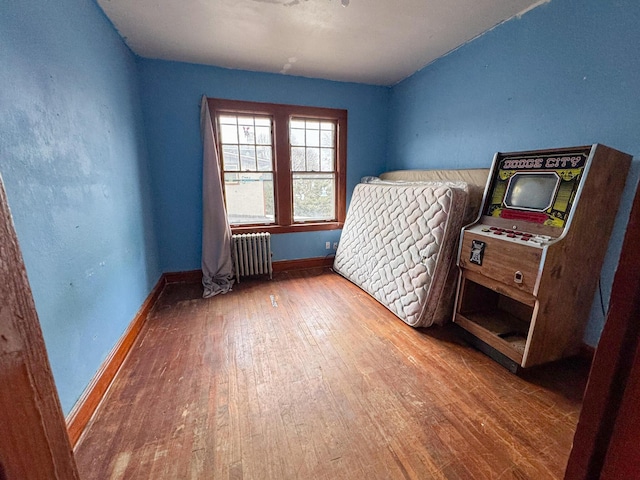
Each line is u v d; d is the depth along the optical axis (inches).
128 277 93.9
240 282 143.3
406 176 139.8
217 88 133.2
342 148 160.1
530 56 88.9
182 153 134.3
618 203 69.7
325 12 89.8
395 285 108.9
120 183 92.8
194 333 95.3
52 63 58.5
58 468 18.5
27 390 16.1
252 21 94.7
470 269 85.7
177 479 48.8
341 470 50.3
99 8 84.7
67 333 57.5
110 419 60.9
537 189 73.6
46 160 54.8
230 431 58.1
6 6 46.4
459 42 110.8
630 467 13.8
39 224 51.5
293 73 141.0
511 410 62.9
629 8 66.6
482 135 108.3
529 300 69.9
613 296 13.8
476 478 48.6
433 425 59.2
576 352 78.4
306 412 62.8
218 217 136.1
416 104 142.0
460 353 84.0
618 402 14.0
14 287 15.5
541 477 48.6
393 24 97.2
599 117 74.3
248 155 145.6
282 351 85.2
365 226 135.2
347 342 89.9
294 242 161.0
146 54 118.7
